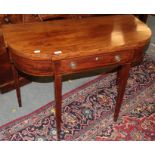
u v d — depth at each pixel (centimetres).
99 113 208
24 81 231
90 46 142
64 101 218
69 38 151
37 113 205
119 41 149
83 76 252
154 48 305
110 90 234
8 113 203
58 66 139
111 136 188
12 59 156
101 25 171
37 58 134
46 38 150
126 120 203
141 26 171
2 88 218
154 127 198
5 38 148
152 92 236
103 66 152
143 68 269
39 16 193
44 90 231
